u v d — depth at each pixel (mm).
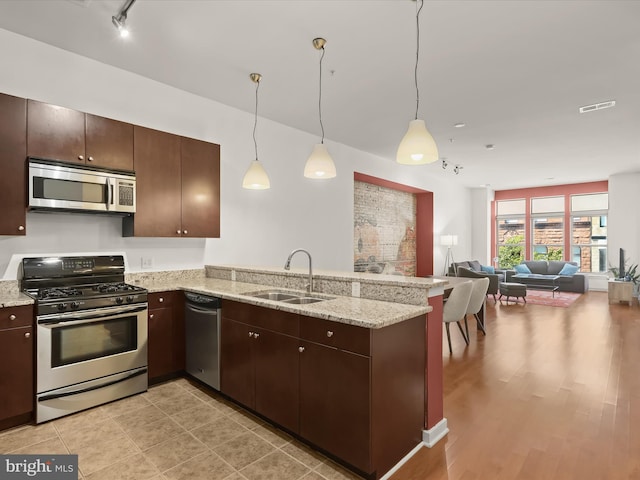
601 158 6617
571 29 2600
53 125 2674
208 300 2826
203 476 1880
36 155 2592
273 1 2312
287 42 2809
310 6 2363
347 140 5465
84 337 2605
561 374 3350
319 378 2016
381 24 2561
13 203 2504
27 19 2533
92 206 2818
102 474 1897
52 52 2891
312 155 2883
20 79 2738
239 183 4215
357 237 6512
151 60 3113
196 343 3004
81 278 3023
